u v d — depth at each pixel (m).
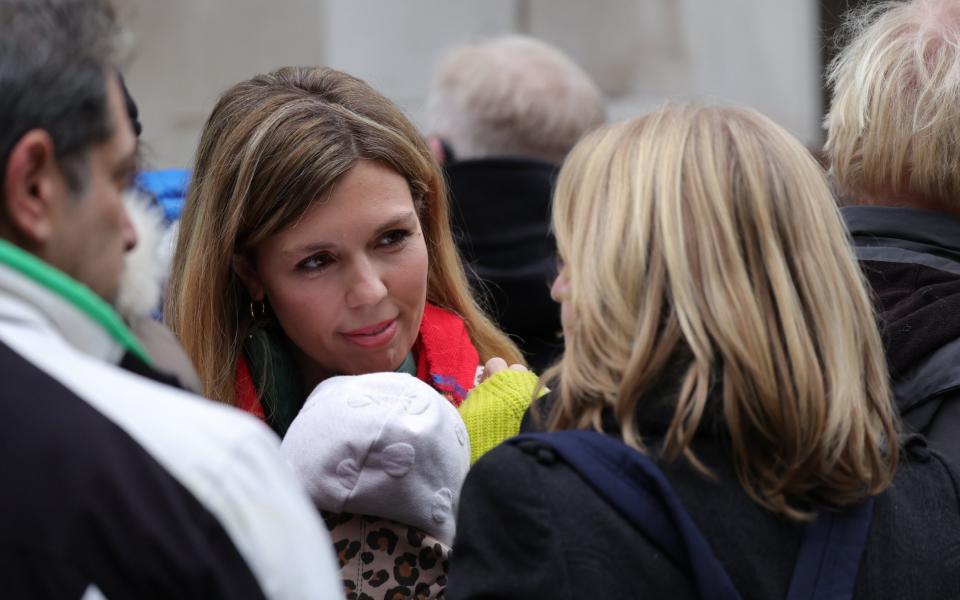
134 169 4.86
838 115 8.03
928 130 7.49
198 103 19.28
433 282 8.05
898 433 5.92
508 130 12.02
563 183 5.86
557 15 20.05
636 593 5.06
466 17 19.53
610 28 20.05
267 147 6.85
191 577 4.11
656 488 5.13
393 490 5.87
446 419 6.09
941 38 7.58
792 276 5.41
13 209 4.30
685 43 20.00
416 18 19.39
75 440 4.11
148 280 4.96
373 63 19.39
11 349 4.22
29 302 4.31
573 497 5.14
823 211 5.57
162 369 4.84
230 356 7.35
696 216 5.36
